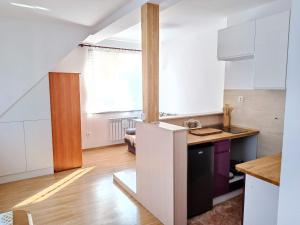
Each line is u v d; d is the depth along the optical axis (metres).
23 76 3.37
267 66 2.45
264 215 1.52
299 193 1.03
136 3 2.54
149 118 2.52
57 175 3.56
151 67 2.48
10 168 3.30
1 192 2.98
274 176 1.46
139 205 2.66
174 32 4.27
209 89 4.09
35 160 3.48
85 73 4.83
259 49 2.52
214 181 2.60
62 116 3.68
